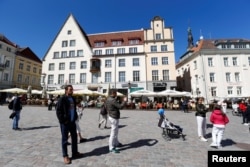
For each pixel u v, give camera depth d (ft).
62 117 15.03
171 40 130.11
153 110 79.71
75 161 15.12
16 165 13.93
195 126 34.50
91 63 132.87
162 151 18.19
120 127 32.65
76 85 133.59
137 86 126.31
